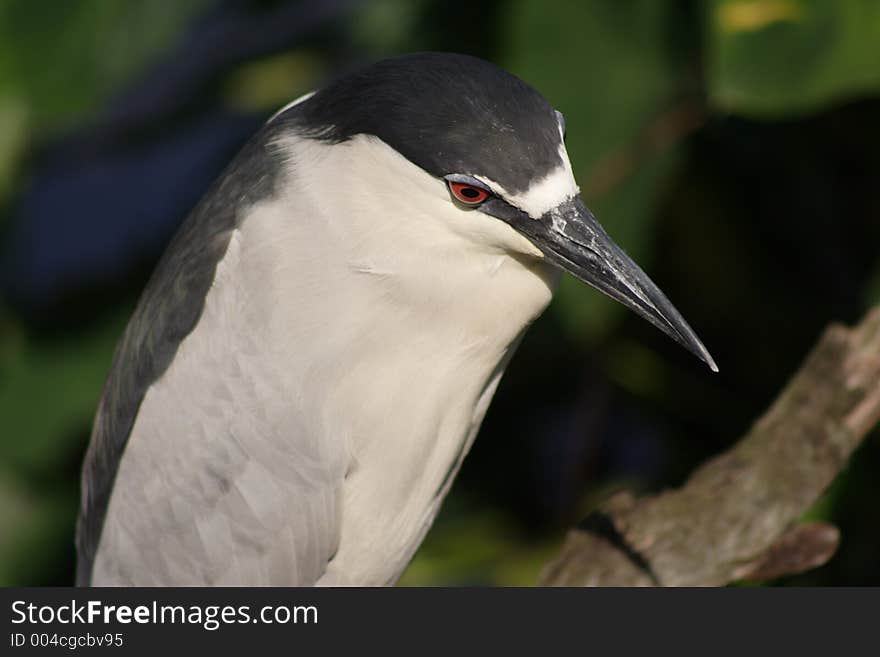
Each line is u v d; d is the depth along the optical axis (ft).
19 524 31.63
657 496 24.48
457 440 22.66
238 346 21.63
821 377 23.95
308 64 33.27
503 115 19.53
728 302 30.91
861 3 24.11
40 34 28.76
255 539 22.56
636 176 27.55
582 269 19.94
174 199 37.76
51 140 34.73
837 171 30.45
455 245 20.53
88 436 31.73
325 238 20.88
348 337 21.13
